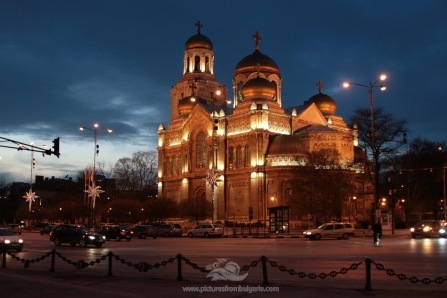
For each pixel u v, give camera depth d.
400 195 110.75
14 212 193.62
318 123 126.62
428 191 122.19
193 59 140.25
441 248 47.47
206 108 124.81
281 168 106.50
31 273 29.72
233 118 117.56
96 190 98.75
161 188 133.50
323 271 29.25
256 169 109.31
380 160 87.19
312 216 92.69
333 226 71.25
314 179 93.50
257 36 131.88
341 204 95.25
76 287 24.14
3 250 33.59
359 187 107.31
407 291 21.61
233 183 115.25
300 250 46.72
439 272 28.17
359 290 21.92
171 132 133.75
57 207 145.50
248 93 118.81
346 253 42.38
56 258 41.31
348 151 114.38
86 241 56.50
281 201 106.06
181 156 129.38
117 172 158.00
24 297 21.66
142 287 23.81
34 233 115.00
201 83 136.62
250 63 128.75
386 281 25.23
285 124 118.06
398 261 34.34
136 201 129.25
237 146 115.75
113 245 60.50
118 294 22.03
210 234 84.50
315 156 96.69
